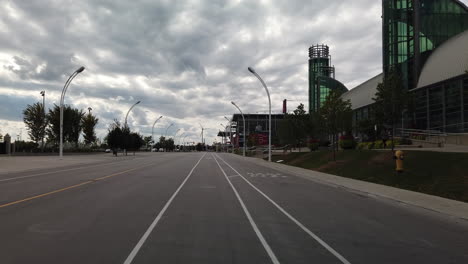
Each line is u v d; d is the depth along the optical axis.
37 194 12.44
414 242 6.70
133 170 25.61
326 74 116.12
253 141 91.38
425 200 11.65
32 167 27.47
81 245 6.07
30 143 69.19
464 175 14.09
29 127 57.97
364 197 12.98
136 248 5.95
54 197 11.74
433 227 8.06
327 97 28.88
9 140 52.75
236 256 5.59
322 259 5.52
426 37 41.31
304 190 14.95
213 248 6.02
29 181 17.12
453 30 41.78
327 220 8.62
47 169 26.34
